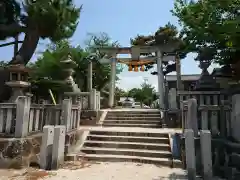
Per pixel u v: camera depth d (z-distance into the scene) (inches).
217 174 240.7
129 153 307.7
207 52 373.4
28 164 263.6
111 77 695.1
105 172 244.2
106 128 408.8
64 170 251.4
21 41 572.4
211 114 267.6
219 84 437.1
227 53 354.9
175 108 466.3
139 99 1526.8
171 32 621.0
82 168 260.4
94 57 901.2
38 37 538.0
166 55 677.9
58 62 517.7
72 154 305.3
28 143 265.3
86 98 536.1
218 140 250.5
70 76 561.9
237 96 235.1
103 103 852.6
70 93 523.8
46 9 486.9
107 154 311.0
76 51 818.8
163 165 274.5
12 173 237.5
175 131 361.4
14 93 366.0
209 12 302.2
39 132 299.0
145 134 350.6
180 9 379.2
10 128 271.4
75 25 589.0
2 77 457.4
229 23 264.8
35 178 221.1
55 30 533.0
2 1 502.3
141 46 658.8
